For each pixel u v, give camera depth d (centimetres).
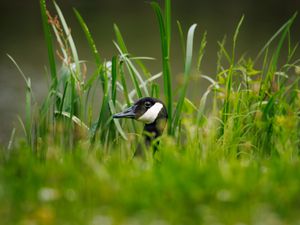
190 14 3609
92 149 1152
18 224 662
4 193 729
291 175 775
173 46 2939
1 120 1934
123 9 3769
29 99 1184
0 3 3769
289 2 3922
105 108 1186
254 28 3162
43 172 794
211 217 660
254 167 823
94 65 2472
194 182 738
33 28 3197
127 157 1114
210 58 2611
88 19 3397
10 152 988
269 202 699
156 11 1143
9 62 2520
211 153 1003
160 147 1008
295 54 2562
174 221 658
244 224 650
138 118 1175
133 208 687
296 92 1164
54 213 675
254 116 1161
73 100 1160
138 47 2795
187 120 1120
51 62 1201
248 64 1175
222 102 1229
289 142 1027
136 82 1200
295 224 655
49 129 1164
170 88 1173
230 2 4053
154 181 745
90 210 684
